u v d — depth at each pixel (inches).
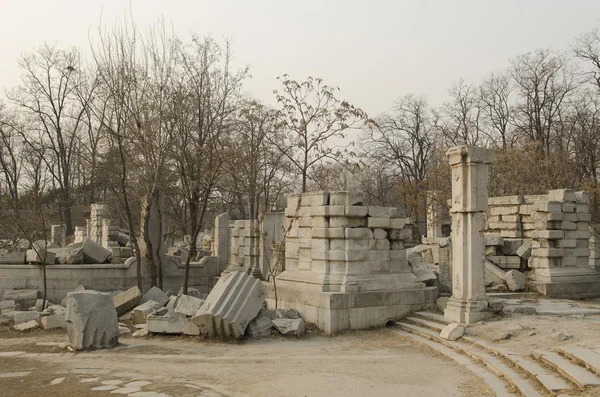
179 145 900.6
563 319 589.6
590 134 1593.3
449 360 486.3
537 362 415.2
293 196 754.2
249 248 996.6
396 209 713.6
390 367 468.1
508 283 877.8
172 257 1026.1
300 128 1317.7
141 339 608.7
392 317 670.5
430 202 1562.5
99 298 560.7
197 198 925.8
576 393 334.0
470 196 589.0
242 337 598.9
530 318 593.6
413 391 391.5
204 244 1589.6
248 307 608.4
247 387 407.2
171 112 887.1
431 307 692.7
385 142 1999.3
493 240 968.3
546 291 844.0
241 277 627.5
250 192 1186.0
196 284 1051.9
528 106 1796.3
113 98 883.4
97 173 1284.4
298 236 738.8
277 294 742.5
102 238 1462.8
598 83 1621.6
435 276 753.6
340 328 639.8
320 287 666.8
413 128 1996.8
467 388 394.3
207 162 942.4
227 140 1037.8
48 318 664.4
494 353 469.1
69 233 1908.2
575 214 923.4
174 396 381.7
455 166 605.0
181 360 502.9
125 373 451.2
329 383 417.4
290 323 625.0
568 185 1494.8
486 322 572.1
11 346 570.9
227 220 1107.3
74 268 914.1
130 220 880.3
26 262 977.5
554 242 907.4
